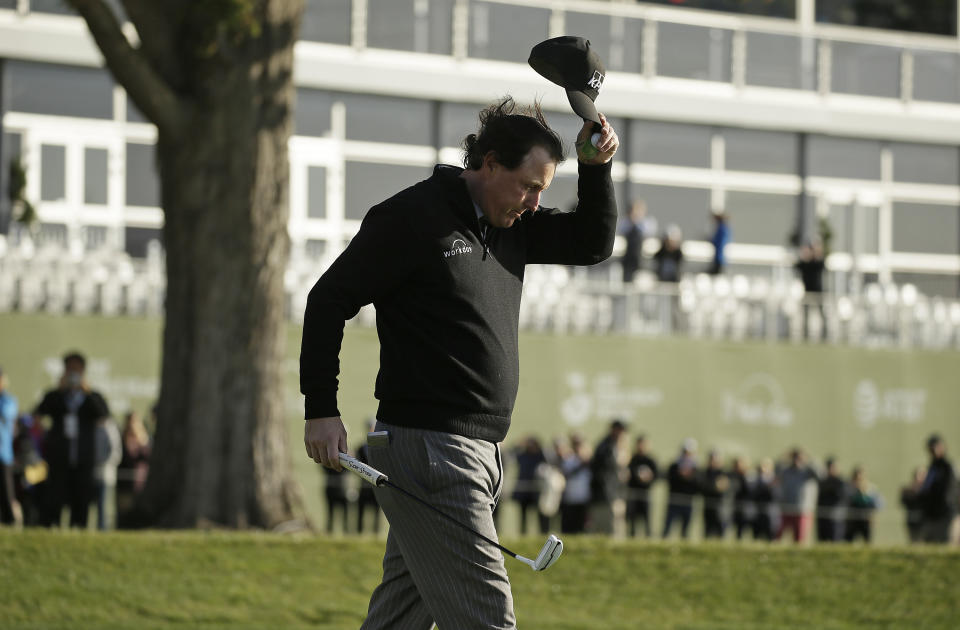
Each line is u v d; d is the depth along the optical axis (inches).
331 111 2891.2
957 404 2935.5
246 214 1576.0
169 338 1588.3
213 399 1562.5
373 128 2925.7
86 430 1595.7
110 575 1176.8
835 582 1246.9
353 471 477.1
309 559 1269.7
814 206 3272.6
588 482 2091.5
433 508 482.9
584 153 501.4
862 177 3321.9
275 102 1593.3
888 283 3331.7
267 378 1583.4
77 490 1593.3
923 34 3440.0
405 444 487.2
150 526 1551.4
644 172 3115.2
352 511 2154.3
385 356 494.6
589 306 2647.6
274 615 1111.6
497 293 494.9
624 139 3097.9
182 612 1103.6
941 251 3390.7
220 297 1569.9
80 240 2426.2
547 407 2581.2
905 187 3358.8
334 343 479.5
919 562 1309.1
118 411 2313.0
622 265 2706.7
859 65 3265.3
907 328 2918.3
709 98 3097.9
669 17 3083.2
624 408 2647.6
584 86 504.4
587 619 1127.0
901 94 3299.7
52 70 2674.7
